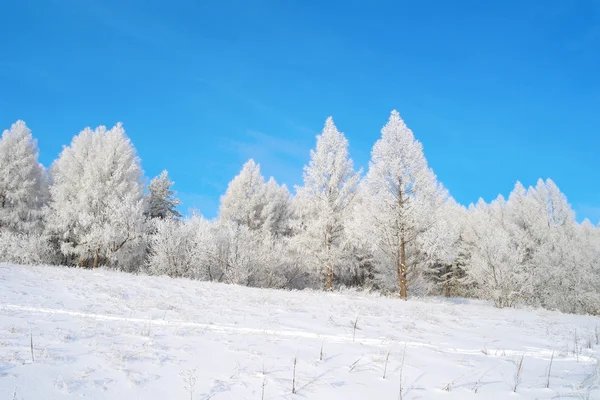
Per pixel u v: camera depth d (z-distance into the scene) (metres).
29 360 5.04
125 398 4.23
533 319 12.92
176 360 5.48
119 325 7.36
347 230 19.89
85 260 27.31
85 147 29.25
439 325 9.81
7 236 23.50
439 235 18.45
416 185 19.14
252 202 33.78
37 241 24.42
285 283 28.36
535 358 6.81
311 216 23.62
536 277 29.28
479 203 50.16
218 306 10.24
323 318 9.45
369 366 5.65
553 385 5.18
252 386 4.69
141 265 26.92
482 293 31.09
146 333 6.77
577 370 6.03
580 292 28.31
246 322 8.28
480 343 7.82
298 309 10.59
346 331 7.99
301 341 6.92
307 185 22.75
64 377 4.62
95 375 4.76
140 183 29.98
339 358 5.98
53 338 6.12
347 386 4.83
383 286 26.05
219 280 25.81
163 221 26.25
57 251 27.91
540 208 34.78
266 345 6.46
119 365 5.12
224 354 5.87
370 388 4.82
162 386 4.59
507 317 13.01
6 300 9.16
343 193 22.47
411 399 4.54
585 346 7.96
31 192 28.55
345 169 22.73
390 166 19.27
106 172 27.59
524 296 26.12
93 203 26.33
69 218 26.39
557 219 34.19
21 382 4.38
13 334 6.19
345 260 24.64
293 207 36.31
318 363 5.65
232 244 25.47
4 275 13.67
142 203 28.92
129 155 28.58
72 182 28.39
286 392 4.53
